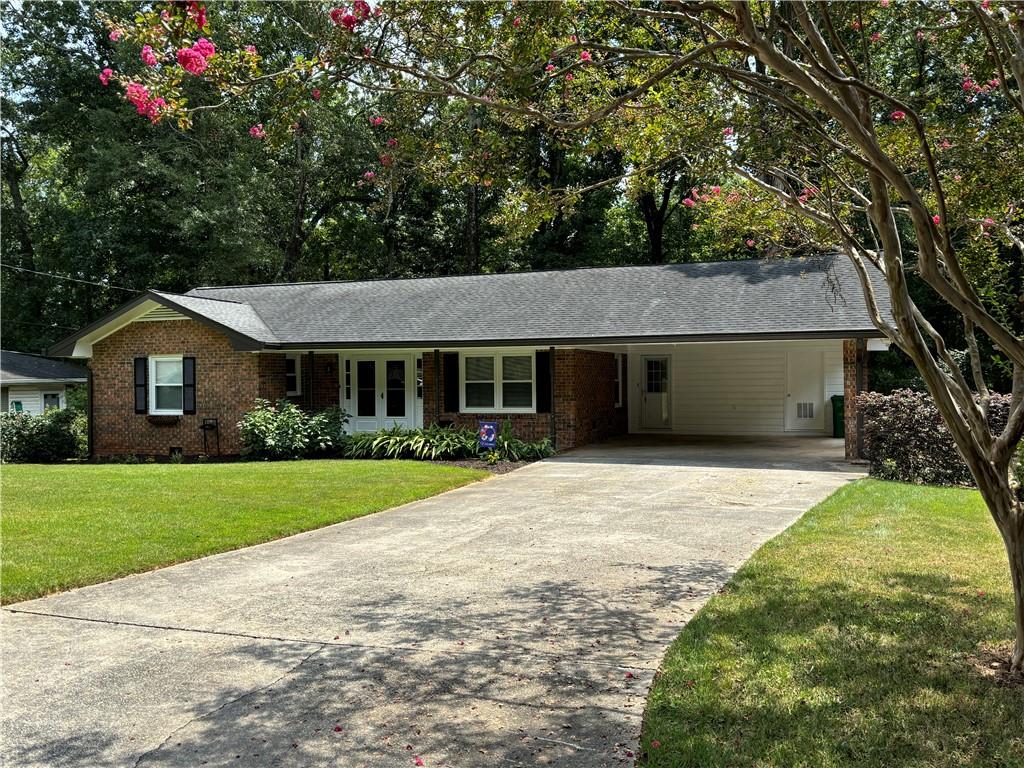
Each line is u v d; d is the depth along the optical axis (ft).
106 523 30.09
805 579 20.86
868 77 19.29
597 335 52.24
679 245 110.11
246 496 36.76
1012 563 14.56
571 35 18.69
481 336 55.42
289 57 81.82
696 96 19.81
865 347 49.70
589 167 96.84
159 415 61.93
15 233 113.09
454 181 20.39
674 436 68.85
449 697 14.14
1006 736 12.14
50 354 63.87
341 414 61.11
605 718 13.17
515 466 49.29
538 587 21.25
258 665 15.81
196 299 62.64
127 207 96.84
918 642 15.99
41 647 16.99
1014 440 14.28
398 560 24.72
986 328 13.75
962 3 17.10
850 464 47.26
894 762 11.41
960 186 18.44
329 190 106.73
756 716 12.92
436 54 17.61
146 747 12.42
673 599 19.80
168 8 13.48
